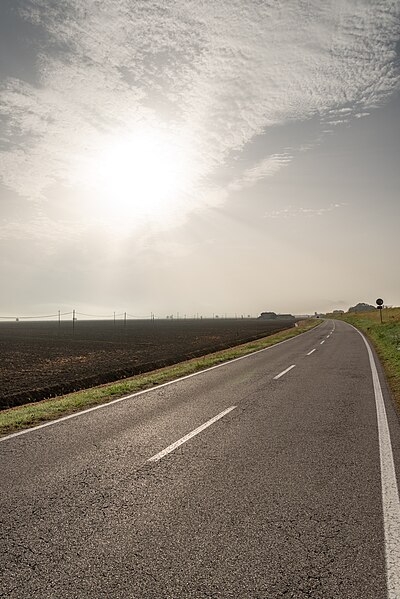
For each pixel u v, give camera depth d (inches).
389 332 1267.2
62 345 1512.1
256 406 380.8
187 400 421.7
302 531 154.9
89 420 343.6
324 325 2642.7
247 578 127.2
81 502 181.5
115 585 124.4
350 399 403.2
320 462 230.4
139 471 219.8
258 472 216.2
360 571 130.3
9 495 189.8
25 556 139.9
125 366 829.8
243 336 1919.3
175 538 150.6
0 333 2736.2
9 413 405.1
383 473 213.2
